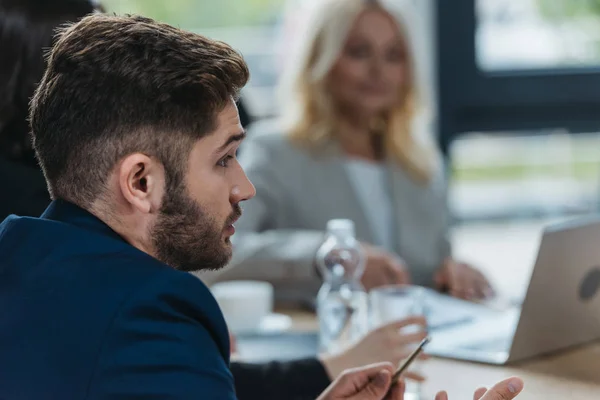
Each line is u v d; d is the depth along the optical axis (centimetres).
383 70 331
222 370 120
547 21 458
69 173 132
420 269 332
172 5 431
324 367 197
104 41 130
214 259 136
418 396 196
